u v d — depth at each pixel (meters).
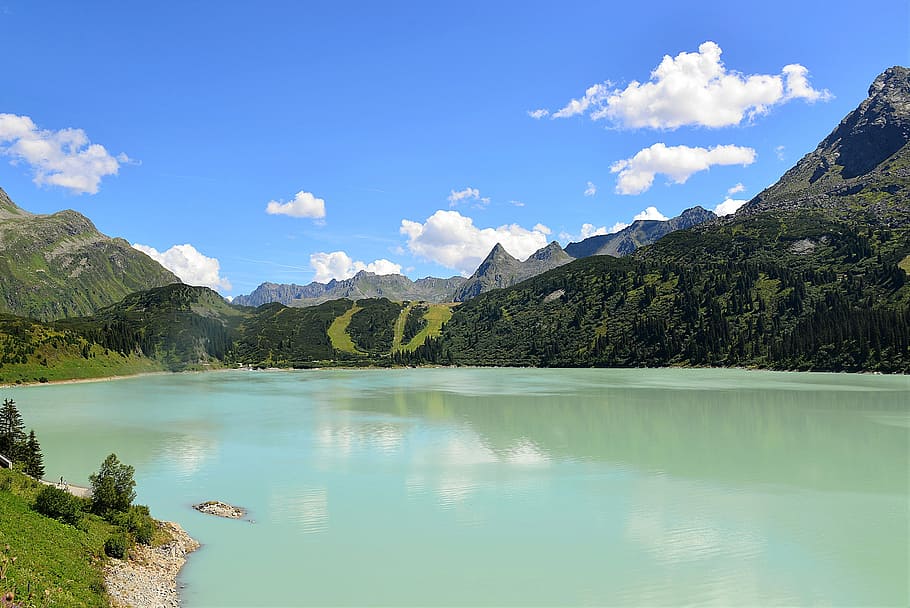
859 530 37.34
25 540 26.72
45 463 57.94
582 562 32.53
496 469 54.00
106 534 32.16
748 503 42.97
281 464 56.94
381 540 36.06
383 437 71.81
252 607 27.39
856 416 84.88
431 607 27.41
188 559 33.25
